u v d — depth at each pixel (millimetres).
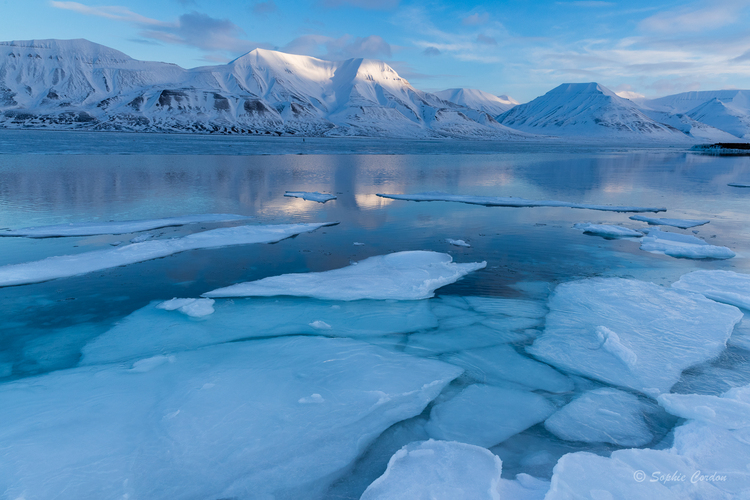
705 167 36938
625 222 13688
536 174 29062
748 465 3521
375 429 4047
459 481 3324
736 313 6684
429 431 4070
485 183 23688
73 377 4797
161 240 10352
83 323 6262
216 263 9062
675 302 7129
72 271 8266
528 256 9945
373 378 4855
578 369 5227
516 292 7742
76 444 3682
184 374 4879
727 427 4016
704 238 11672
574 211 15531
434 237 11594
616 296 7438
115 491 3215
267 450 3703
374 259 9391
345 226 12742
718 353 5547
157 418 4066
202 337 5871
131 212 13977
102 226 11680
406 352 5605
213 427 3957
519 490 3305
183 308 6672
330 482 3404
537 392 4766
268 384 4680
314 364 5141
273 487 3334
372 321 6492
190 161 33594
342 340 5816
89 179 21500
